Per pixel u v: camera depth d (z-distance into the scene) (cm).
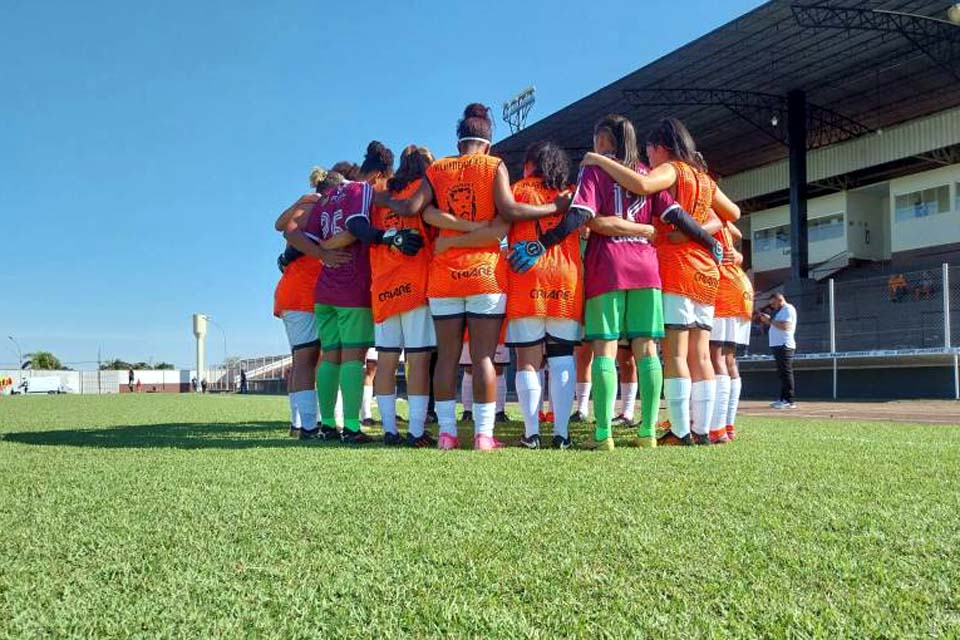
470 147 488
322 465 363
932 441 485
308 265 595
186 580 175
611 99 2947
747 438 531
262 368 4547
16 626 146
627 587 167
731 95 2920
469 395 830
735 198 3953
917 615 150
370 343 545
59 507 259
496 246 479
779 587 167
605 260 473
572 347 489
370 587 169
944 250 3150
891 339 1955
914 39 2369
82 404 1656
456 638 140
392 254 502
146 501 268
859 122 3219
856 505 252
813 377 1988
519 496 271
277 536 215
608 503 257
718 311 539
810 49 2505
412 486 295
